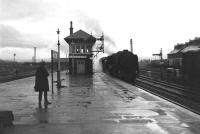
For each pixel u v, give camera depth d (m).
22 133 7.90
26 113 11.09
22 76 42.00
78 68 47.25
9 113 8.91
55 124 9.04
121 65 38.84
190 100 17.89
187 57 28.48
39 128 8.49
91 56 47.22
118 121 9.45
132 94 17.97
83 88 22.44
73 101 14.66
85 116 10.38
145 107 12.47
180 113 10.88
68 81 30.80
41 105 13.36
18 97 16.73
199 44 31.42
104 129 8.33
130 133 7.85
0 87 24.36
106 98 15.92
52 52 19.02
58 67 23.31
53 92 19.39
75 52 47.19
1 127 8.52
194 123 9.05
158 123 9.09
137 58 39.59
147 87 27.12
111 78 36.91
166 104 13.37
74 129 8.34
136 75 39.94
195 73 26.38
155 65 77.94
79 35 47.22
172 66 51.88
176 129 8.27
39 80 12.86
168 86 27.03
